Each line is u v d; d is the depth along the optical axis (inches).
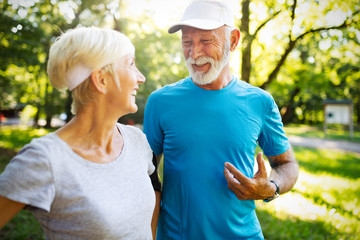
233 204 60.0
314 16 206.8
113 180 42.5
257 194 55.4
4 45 358.9
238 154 61.3
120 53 42.7
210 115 61.5
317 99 1069.1
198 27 58.7
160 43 387.9
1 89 555.2
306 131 882.8
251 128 62.8
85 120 43.5
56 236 39.9
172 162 62.8
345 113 686.5
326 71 318.0
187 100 63.3
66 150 40.0
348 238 151.8
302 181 268.1
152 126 66.5
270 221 165.3
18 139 508.1
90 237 39.4
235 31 65.1
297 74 302.2
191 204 59.7
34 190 36.2
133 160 47.3
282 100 641.0
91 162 41.4
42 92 766.5
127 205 42.4
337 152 476.7
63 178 38.3
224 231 59.5
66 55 40.6
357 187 253.1
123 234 41.6
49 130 671.8
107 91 43.2
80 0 316.8
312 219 173.2
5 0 334.0
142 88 470.3
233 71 234.5
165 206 63.1
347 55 292.5
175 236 60.9
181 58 421.1
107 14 310.2
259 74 270.4
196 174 59.9
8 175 35.9
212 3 62.2
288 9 198.7
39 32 366.6
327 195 225.3
